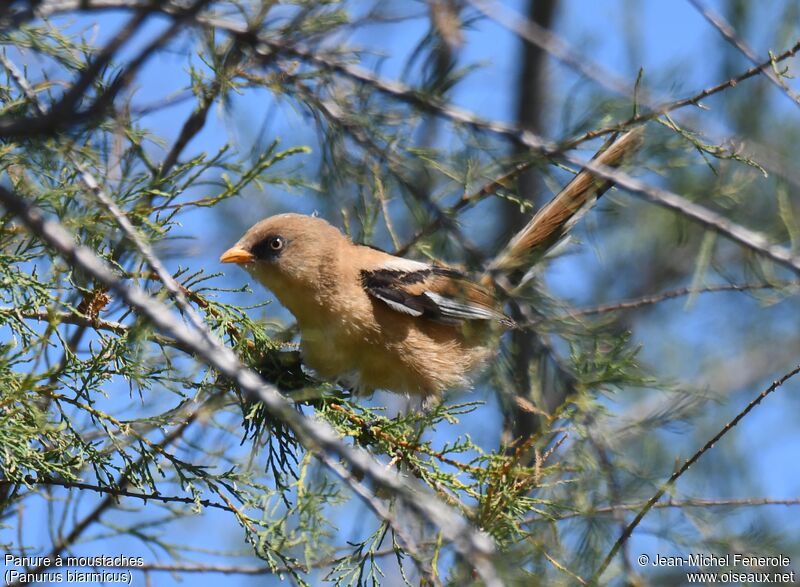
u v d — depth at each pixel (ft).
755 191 43.55
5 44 29.30
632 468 35.19
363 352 37.68
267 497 28.14
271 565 28.53
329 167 35.70
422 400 39.11
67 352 28.09
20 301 28.73
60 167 28.81
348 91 33.60
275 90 32.35
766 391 29.58
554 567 30.55
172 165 37.17
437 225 37.70
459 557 24.79
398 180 35.83
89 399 28.91
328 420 31.14
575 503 31.99
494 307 38.91
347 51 32.09
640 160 34.47
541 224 39.75
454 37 30.35
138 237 25.84
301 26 30.37
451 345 39.01
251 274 38.01
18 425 27.04
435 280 38.29
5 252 29.32
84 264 21.99
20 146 27.07
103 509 35.86
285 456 30.27
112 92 21.97
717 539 36.14
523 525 32.14
